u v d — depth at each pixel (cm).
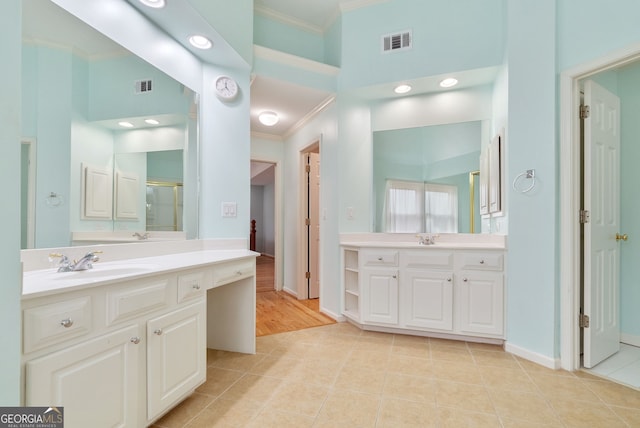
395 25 278
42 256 140
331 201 313
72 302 105
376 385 181
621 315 248
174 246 208
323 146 329
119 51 177
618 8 173
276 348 237
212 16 200
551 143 201
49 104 145
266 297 404
